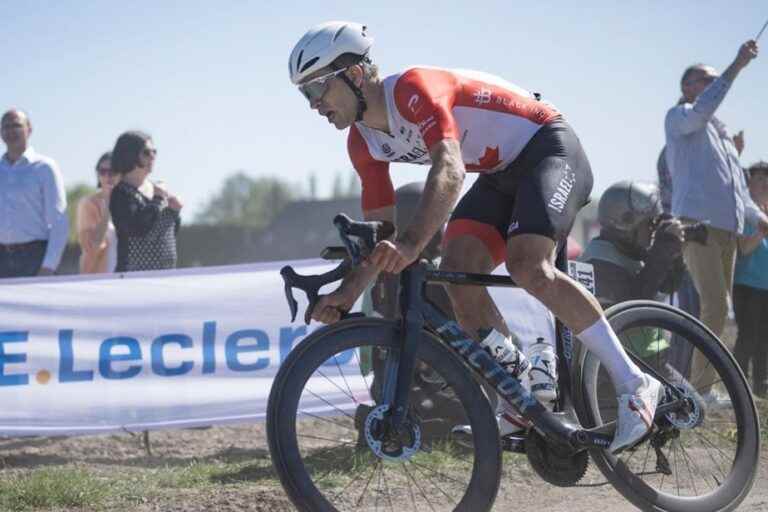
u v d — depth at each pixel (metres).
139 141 8.82
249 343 7.80
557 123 4.68
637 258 7.55
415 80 4.33
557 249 4.73
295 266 7.91
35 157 9.28
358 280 4.20
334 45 4.33
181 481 6.05
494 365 4.57
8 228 9.19
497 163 4.67
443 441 6.30
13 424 7.33
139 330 7.61
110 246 10.23
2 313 7.39
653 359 5.25
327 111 4.45
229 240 48.81
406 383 4.28
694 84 8.81
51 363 7.44
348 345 4.24
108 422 7.48
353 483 5.64
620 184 7.48
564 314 4.52
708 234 8.44
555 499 5.62
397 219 6.95
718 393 5.24
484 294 4.88
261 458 6.99
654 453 5.25
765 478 5.91
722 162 8.52
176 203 9.17
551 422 4.58
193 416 7.62
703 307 8.51
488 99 4.57
